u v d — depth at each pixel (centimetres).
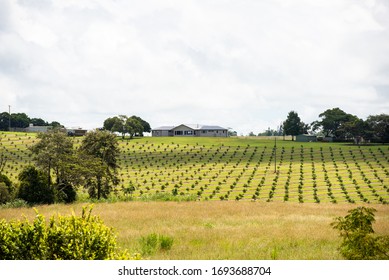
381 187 9231
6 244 954
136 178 11031
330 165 12331
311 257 1518
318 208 4219
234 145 16662
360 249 1205
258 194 8544
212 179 10656
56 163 6338
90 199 6019
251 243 1825
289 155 14350
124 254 985
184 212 3384
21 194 5212
